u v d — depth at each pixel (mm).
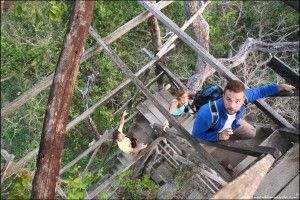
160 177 9359
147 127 8852
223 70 4344
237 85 3535
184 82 13117
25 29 12125
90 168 11383
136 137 8805
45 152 2275
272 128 5301
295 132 4238
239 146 3812
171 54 13719
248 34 14086
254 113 10703
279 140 4449
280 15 13625
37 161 2303
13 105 5121
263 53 12391
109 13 12234
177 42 13703
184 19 13305
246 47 8719
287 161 3207
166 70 8758
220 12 14203
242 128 4746
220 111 3914
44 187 2271
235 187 2812
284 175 3104
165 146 8844
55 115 2281
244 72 11180
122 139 7797
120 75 12219
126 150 8008
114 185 8312
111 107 12164
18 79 11852
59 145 2303
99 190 8055
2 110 5062
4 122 11906
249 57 12672
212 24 13750
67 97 2309
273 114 4773
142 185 8867
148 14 6234
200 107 4309
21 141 11586
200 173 7723
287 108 11156
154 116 8602
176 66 13094
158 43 8266
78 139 12148
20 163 5582
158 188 8711
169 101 8977
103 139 8211
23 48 11531
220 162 5000
